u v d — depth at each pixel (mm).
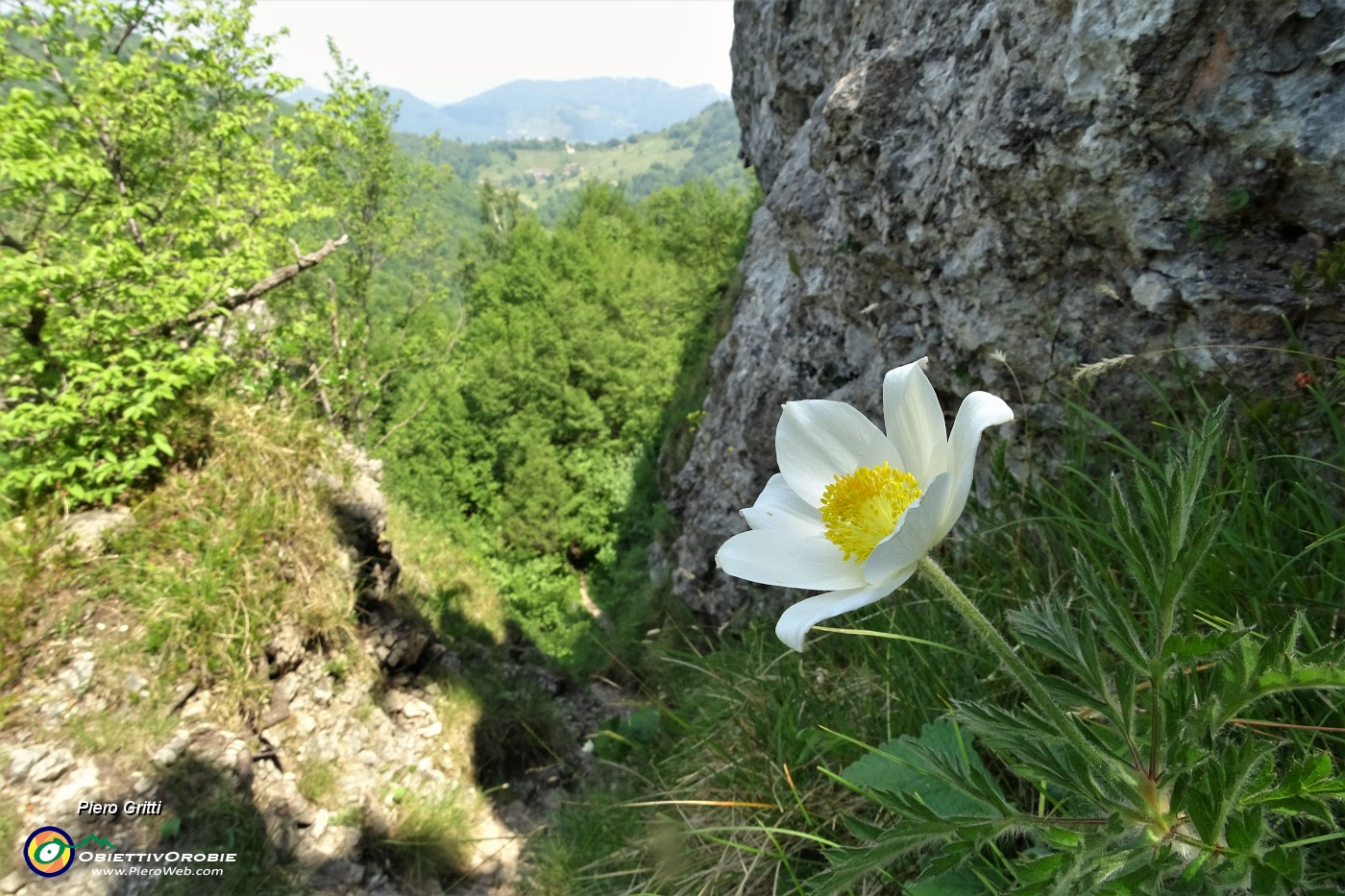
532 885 3928
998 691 1756
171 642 4859
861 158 3043
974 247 2527
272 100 10531
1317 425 1699
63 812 4094
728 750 2775
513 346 29062
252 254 7684
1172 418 1975
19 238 7105
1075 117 2051
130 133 7898
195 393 5926
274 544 5730
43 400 5559
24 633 4629
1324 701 1192
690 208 44062
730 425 7180
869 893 1699
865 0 3504
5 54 7445
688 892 2289
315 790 5109
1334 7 1570
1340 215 1671
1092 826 928
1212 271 1898
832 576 998
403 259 21547
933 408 968
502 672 7984
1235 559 1455
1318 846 1121
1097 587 893
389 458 25297
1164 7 1746
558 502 25141
